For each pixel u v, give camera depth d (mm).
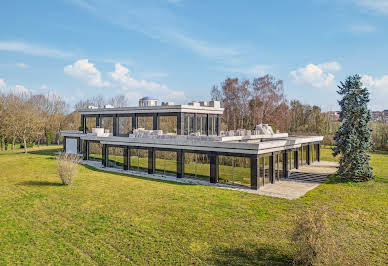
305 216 12008
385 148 56156
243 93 75375
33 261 12836
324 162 41188
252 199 22125
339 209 19312
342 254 13023
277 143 28609
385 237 14844
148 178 31391
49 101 92000
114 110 46219
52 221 17828
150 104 47406
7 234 15852
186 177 31250
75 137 52312
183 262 12602
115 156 38781
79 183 28594
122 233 15844
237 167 27188
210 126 42750
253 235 15250
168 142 32188
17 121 60812
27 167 39188
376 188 25203
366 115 28047
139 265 12422
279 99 73250
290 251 13359
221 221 17359
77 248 14164
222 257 12992
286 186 27000
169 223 17219
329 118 76688
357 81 28406
